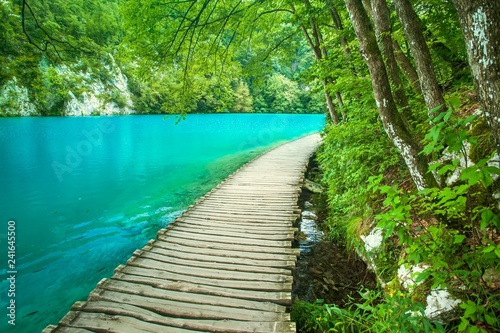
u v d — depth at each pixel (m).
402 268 2.80
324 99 10.87
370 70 2.51
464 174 1.35
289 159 11.28
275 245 4.08
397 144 2.54
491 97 1.37
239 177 8.37
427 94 2.40
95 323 2.46
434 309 2.15
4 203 7.34
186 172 10.79
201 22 6.10
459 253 2.14
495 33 1.30
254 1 6.77
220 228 4.70
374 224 3.81
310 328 2.71
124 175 10.26
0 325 3.26
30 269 4.44
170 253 3.80
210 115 39.84
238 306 2.74
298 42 9.95
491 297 1.71
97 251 5.02
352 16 2.54
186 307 2.71
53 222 6.23
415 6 4.12
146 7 4.97
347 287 3.53
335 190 5.81
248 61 9.10
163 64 5.81
